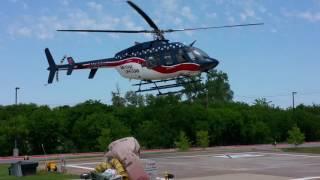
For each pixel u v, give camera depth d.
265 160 38.53
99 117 69.38
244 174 28.23
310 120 87.56
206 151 52.94
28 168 27.06
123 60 34.31
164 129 73.88
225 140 80.50
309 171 29.92
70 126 69.75
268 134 82.75
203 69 32.56
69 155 55.84
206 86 113.75
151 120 75.25
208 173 28.98
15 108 78.00
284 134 85.31
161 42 32.75
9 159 51.25
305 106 102.31
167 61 32.38
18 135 65.94
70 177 25.95
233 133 80.50
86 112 72.12
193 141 75.62
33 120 68.25
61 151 68.06
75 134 68.81
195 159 40.25
